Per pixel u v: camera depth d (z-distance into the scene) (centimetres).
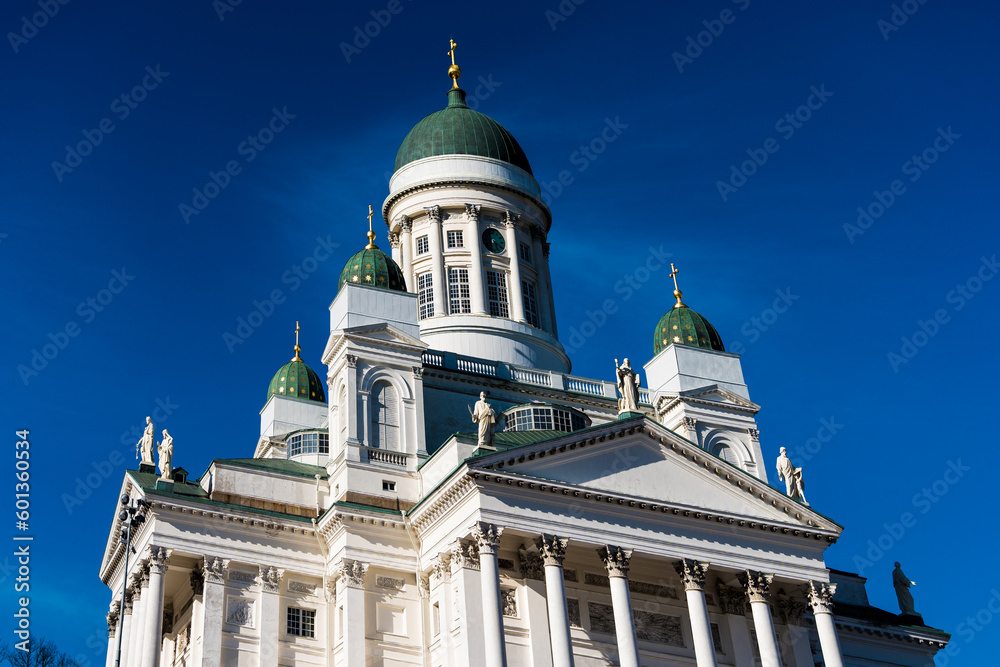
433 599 6675
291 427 9388
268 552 6831
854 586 8838
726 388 8600
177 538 6631
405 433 7362
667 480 6869
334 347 7594
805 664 7162
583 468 6669
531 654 6384
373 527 6838
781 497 7094
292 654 6631
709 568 6869
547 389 8300
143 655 6316
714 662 6512
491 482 6384
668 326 8912
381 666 6512
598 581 6931
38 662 8350
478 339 8944
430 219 9538
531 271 9719
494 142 10050
